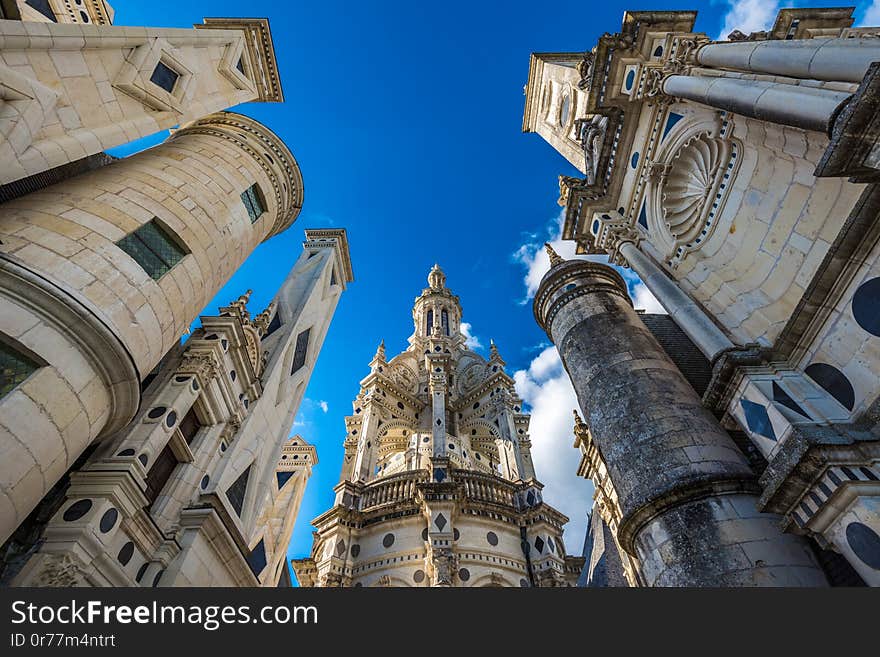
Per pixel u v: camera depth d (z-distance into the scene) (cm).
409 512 2478
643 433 1072
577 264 1590
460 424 3938
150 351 983
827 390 830
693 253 1290
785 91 845
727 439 1045
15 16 912
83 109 988
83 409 798
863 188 842
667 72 1294
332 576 2266
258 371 1669
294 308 2025
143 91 1136
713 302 1178
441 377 3850
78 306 793
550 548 2461
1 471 663
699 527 886
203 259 1198
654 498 948
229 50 1502
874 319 756
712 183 1209
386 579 2223
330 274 2353
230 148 1490
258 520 1916
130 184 1123
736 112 993
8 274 759
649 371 1200
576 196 1759
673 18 1441
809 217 941
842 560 780
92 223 962
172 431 1194
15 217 891
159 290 1023
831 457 674
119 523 962
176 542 1112
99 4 1856
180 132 1528
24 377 727
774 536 844
